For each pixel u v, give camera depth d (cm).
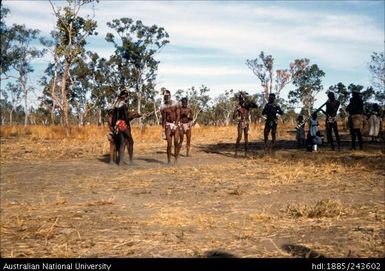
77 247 494
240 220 621
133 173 1184
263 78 7925
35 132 3222
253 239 518
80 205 757
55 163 1488
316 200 760
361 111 1755
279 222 605
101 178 1100
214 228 577
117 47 6781
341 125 4319
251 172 1148
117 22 6700
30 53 6500
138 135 2708
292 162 1330
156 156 1714
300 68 7950
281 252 465
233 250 475
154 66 6819
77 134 3009
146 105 7056
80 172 1239
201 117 10288
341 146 2023
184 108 1697
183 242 509
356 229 557
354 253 459
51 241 521
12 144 2309
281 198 791
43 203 771
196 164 1389
